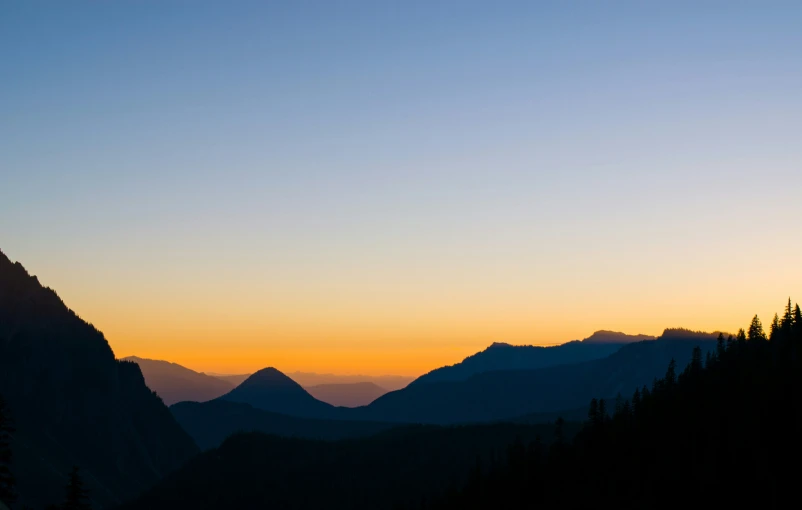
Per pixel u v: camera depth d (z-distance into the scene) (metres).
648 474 174.12
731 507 153.88
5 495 103.50
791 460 156.00
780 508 148.88
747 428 167.88
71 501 113.69
